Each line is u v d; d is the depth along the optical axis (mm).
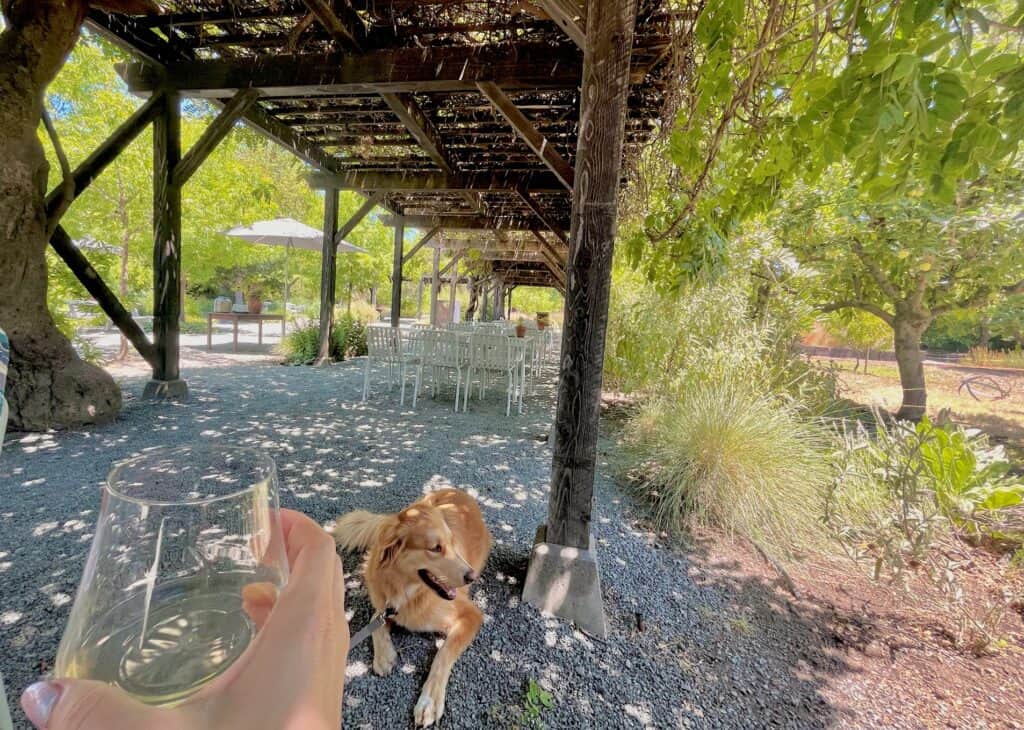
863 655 1563
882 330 7305
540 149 3355
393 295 8414
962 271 4488
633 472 3043
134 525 326
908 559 2059
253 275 14492
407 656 1407
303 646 314
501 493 2672
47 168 2938
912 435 2461
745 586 1926
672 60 2283
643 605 1749
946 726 1297
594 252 1513
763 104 1966
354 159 5766
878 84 1076
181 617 317
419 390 5320
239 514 351
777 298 4840
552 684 1347
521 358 4723
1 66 2625
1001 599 1807
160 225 3820
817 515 2365
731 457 2568
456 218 8320
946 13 938
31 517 1967
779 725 1272
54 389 2969
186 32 3359
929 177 1194
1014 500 2320
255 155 10984
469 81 3211
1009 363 8219
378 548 1463
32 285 2893
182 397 4152
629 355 5059
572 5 1548
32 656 1252
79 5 2814
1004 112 1007
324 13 2799
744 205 2186
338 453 3117
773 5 1493
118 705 264
